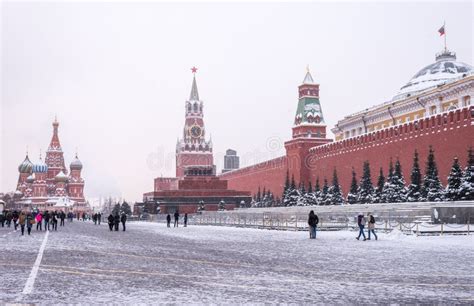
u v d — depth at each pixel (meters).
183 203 103.50
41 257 17.64
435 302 9.41
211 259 17.20
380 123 76.81
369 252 19.78
